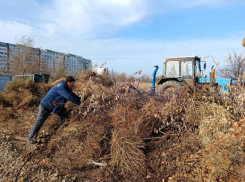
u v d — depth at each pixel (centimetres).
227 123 335
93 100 388
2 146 364
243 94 384
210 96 411
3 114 527
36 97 649
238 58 544
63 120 443
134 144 317
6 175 281
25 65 2300
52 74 2270
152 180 287
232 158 281
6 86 699
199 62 848
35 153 345
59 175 289
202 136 346
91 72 515
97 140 358
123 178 291
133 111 388
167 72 844
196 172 289
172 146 354
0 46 5066
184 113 400
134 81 464
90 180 284
